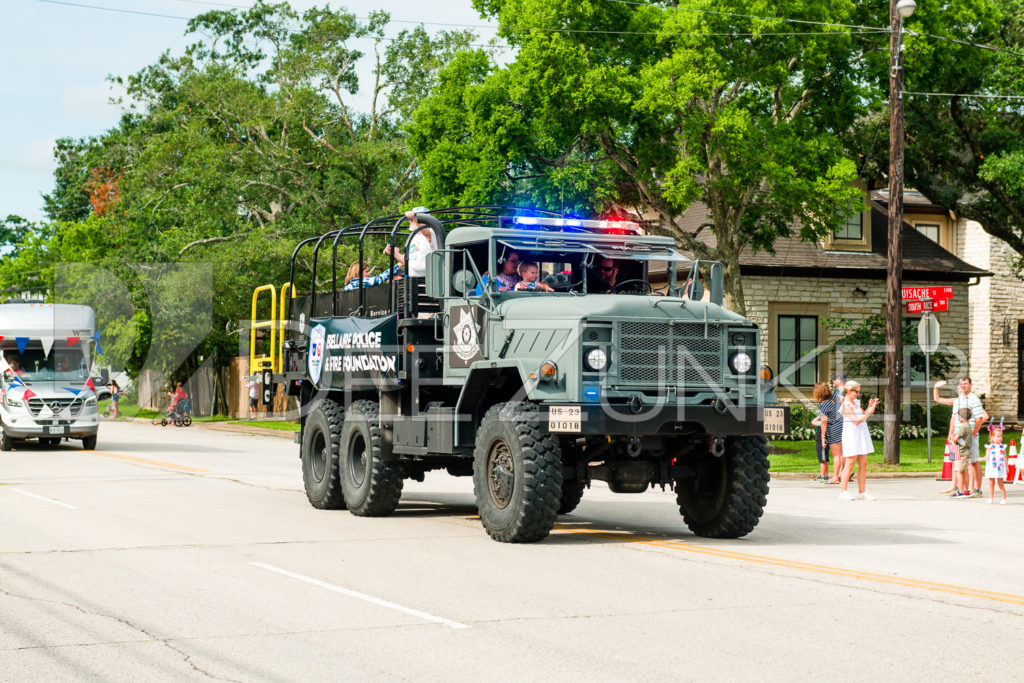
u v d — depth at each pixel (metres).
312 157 55.84
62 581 10.83
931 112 35.09
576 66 27.84
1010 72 32.25
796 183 27.89
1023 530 15.78
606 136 30.64
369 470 16.05
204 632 8.62
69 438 33.47
